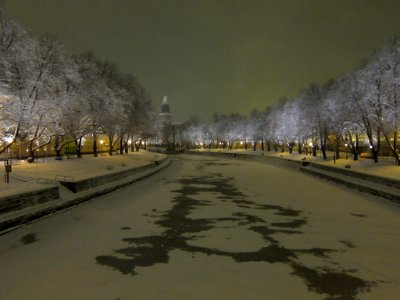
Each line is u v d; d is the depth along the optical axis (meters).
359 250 12.95
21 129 27.67
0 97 23.95
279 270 10.91
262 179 38.16
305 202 23.27
